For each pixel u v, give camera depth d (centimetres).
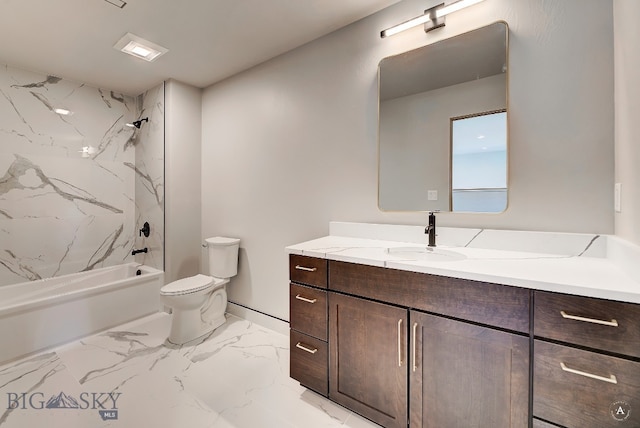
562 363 92
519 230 142
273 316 243
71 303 224
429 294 116
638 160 99
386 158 181
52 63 239
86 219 285
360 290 135
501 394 103
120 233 308
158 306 282
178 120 277
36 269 255
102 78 270
